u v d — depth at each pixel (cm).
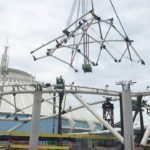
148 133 6562
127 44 4091
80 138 6962
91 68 4200
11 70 14050
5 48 9931
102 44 4088
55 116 8725
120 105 6519
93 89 6881
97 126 13438
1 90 7806
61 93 6900
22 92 6862
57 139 6906
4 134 6794
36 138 6000
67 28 4128
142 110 8406
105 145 6956
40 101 6381
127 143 5391
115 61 4256
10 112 11050
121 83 5722
